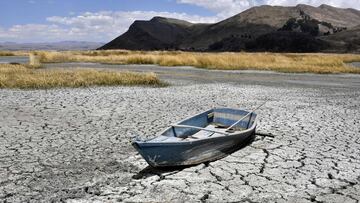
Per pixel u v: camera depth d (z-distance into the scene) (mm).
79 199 5828
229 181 6645
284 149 8656
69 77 22125
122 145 8891
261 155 8172
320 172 7156
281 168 7348
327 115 12969
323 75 31312
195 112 13273
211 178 6777
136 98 16391
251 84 23219
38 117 12055
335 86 23016
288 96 17953
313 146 8953
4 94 17062
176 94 17984
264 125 11203
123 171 7098
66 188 6262
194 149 7051
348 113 13445
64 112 12930
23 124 11016
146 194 6043
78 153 8211
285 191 6250
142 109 13703
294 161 7785
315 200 5926
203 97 17125
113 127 10766
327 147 8883
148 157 6574
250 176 6898
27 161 7625
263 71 33969
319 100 16734
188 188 6305
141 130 10453
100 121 11547
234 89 20422
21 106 14008
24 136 9633
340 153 8406
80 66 37656
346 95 18766
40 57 45781
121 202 5730
